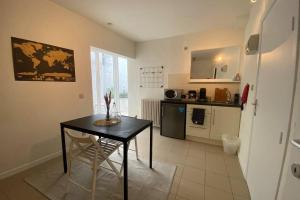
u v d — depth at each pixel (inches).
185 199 60.4
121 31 128.6
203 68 131.8
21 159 75.9
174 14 97.6
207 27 119.2
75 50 97.2
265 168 47.5
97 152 56.5
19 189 64.2
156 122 153.6
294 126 30.5
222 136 106.0
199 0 81.2
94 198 58.4
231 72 121.3
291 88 34.5
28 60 74.9
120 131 62.2
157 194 62.4
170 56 145.3
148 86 160.2
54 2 83.5
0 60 65.9
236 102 113.1
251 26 87.7
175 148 107.0
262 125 53.5
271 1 51.8
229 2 82.9
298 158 24.6
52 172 75.7
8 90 69.2
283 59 40.1
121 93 193.0
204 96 124.7
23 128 75.6
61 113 92.0
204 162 88.6
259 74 61.7
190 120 119.0
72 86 97.2
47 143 86.1
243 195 62.9
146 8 90.0
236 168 82.7
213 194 63.3
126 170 56.5
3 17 65.5
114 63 183.0
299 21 32.6
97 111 174.2
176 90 132.9
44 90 82.7
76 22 96.3
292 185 26.2
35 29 76.4
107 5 86.7
